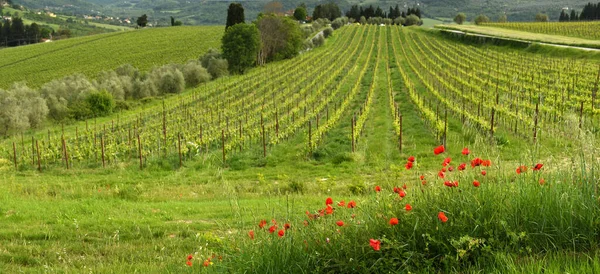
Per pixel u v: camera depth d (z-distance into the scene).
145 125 31.25
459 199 4.68
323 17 132.62
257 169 18.08
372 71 52.81
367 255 4.31
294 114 30.22
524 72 42.47
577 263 3.64
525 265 3.71
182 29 108.56
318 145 21.23
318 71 52.56
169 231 8.70
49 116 39.19
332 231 4.73
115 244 7.96
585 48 55.75
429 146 19.09
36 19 176.00
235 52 60.56
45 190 14.11
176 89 48.75
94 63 72.62
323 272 4.34
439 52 67.50
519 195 4.71
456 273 3.90
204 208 10.76
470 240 3.98
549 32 85.25
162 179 17.00
